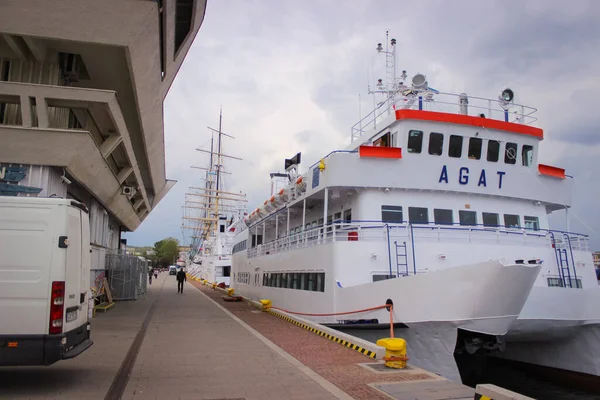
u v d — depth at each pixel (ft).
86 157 58.34
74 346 25.67
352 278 46.29
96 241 83.82
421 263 46.06
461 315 35.04
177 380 28.43
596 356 42.80
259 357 36.01
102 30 46.55
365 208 51.01
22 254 23.91
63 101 52.70
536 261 34.73
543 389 45.73
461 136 52.19
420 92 56.65
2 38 53.31
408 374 30.32
